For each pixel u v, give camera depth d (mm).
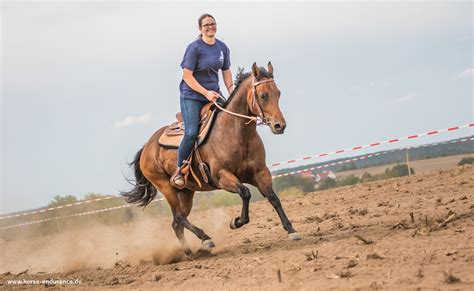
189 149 8898
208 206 20188
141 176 10438
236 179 8414
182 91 9008
